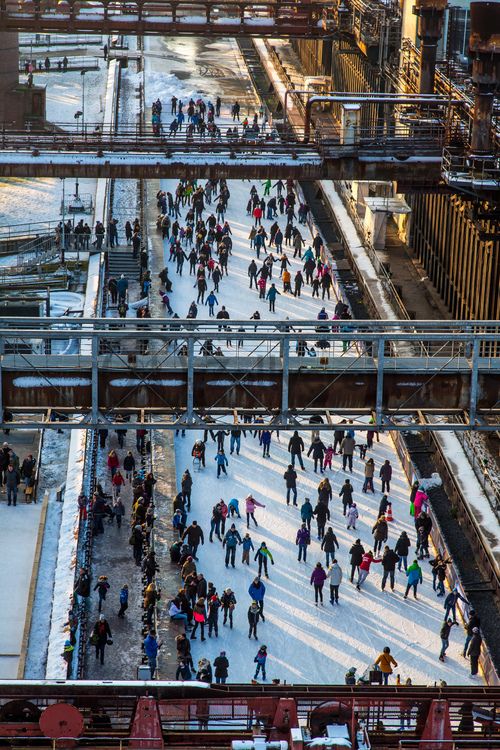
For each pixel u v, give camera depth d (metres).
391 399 52.53
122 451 75.88
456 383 52.38
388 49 111.31
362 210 110.19
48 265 100.75
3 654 57.12
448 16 102.31
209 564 64.44
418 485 68.88
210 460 75.06
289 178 81.94
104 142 82.94
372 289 97.19
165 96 150.38
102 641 56.41
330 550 62.94
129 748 37.41
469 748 38.38
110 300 95.19
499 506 67.88
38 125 137.50
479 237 79.25
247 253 105.31
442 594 62.81
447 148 77.75
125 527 68.00
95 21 111.94
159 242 105.81
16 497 70.06
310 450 73.56
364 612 61.34
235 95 152.38
